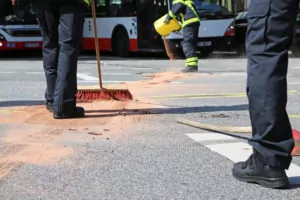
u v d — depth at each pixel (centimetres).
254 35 329
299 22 1697
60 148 441
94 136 484
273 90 323
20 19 1820
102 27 1927
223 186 350
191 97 742
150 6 1695
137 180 362
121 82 954
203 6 1670
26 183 354
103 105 646
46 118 564
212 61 1537
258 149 337
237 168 364
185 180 363
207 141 471
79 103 660
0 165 392
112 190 343
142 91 810
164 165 398
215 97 745
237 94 779
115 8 1858
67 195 333
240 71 1182
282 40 321
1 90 825
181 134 498
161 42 1639
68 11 533
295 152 421
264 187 346
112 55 1972
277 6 317
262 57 325
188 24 1147
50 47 582
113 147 447
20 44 1825
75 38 541
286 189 344
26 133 493
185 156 422
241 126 541
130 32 1791
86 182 358
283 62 324
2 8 1803
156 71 1197
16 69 1252
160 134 497
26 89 840
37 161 403
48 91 596
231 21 1697
